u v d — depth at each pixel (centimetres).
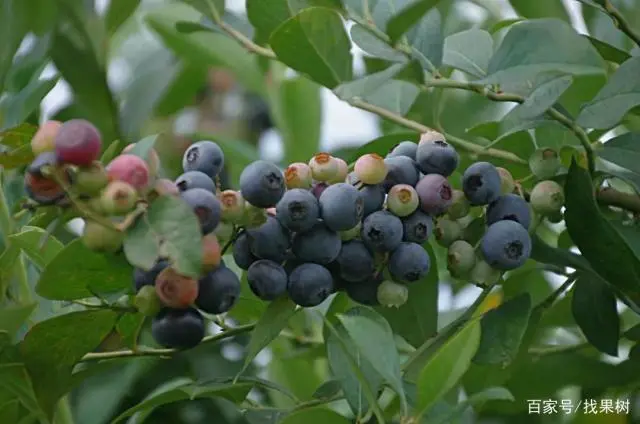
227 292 83
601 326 94
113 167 80
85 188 79
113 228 79
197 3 98
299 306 89
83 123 79
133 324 88
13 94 100
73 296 85
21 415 90
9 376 86
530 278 101
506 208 89
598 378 99
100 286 85
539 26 91
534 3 103
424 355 90
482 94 91
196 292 83
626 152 92
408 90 100
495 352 89
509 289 99
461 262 88
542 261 93
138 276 83
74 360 87
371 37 92
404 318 93
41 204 81
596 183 93
